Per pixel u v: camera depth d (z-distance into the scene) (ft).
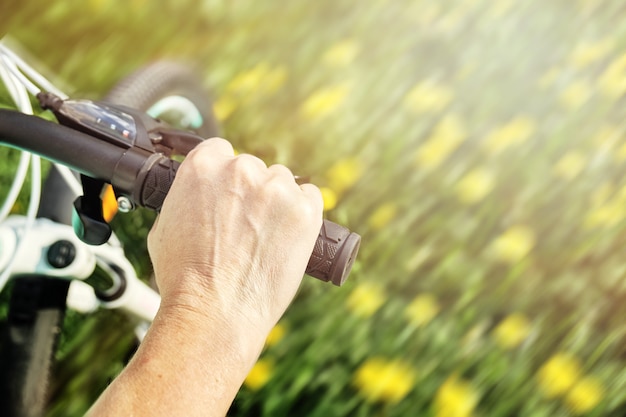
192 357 2.08
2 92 5.16
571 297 4.95
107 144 2.46
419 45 6.33
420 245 5.16
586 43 6.23
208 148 2.31
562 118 5.75
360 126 5.75
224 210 2.22
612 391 4.62
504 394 4.60
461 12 6.51
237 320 2.14
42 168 5.05
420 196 5.38
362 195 5.38
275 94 6.01
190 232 2.22
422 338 4.76
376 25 6.49
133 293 3.44
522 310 4.93
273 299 2.19
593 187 5.40
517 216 5.27
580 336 4.81
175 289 2.17
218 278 2.17
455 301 4.96
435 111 5.84
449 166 5.51
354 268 5.01
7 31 6.37
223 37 6.48
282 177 2.26
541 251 5.15
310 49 6.36
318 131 5.74
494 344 4.77
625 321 4.85
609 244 5.13
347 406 4.52
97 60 6.27
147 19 6.59
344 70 6.18
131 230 4.92
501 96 5.92
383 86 6.03
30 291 3.14
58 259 3.04
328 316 4.80
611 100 5.83
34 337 3.13
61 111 2.49
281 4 6.68
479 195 5.35
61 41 6.37
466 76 6.09
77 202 2.51
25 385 3.11
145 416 2.03
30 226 2.93
